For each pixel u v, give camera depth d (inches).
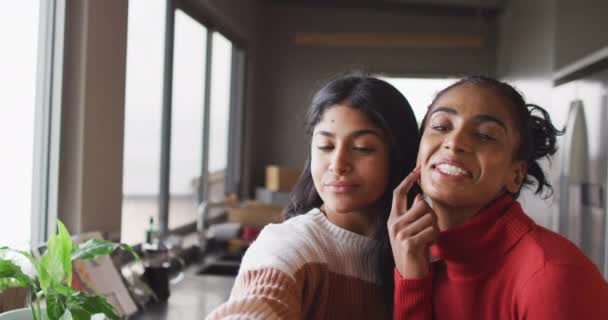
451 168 33.2
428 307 34.9
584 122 112.8
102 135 87.4
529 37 174.2
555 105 137.3
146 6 119.6
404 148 38.6
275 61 225.9
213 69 175.3
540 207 146.7
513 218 33.1
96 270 71.7
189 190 156.4
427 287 34.8
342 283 37.6
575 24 144.8
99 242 51.9
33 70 78.7
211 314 30.2
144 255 89.4
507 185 34.8
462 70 227.9
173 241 122.1
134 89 115.6
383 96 37.9
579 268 29.6
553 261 29.8
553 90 140.0
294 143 224.5
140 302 80.9
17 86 75.2
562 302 28.6
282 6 226.1
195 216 160.4
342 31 226.2
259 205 161.2
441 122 34.2
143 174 126.3
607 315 29.0
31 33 77.7
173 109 136.2
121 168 94.0
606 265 98.1
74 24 81.7
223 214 182.2
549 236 32.4
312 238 37.3
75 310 45.4
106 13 87.2
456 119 33.7
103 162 88.0
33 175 80.0
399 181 39.0
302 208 44.8
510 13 206.1
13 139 74.7
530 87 171.3
